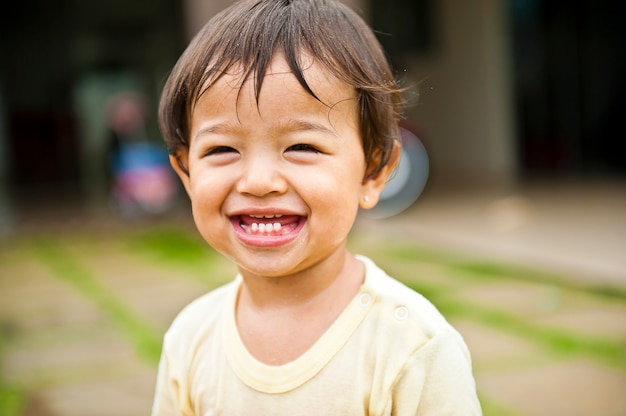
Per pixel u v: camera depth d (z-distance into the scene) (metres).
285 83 1.01
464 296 4.08
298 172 1.02
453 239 5.64
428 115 10.95
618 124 8.63
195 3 5.93
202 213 1.08
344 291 1.13
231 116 1.03
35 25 10.83
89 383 3.11
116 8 10.67
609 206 6.49
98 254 6.08
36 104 11.10
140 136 9.73
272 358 1.12
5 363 3.39
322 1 1.12
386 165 1.17
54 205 9.13
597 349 3.18
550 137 9.28
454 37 10.28
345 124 1.06
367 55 1.12
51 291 4.82
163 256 5.82
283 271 1.05
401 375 1.07
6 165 11.02
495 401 2.69
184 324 1.25
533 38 9.33
